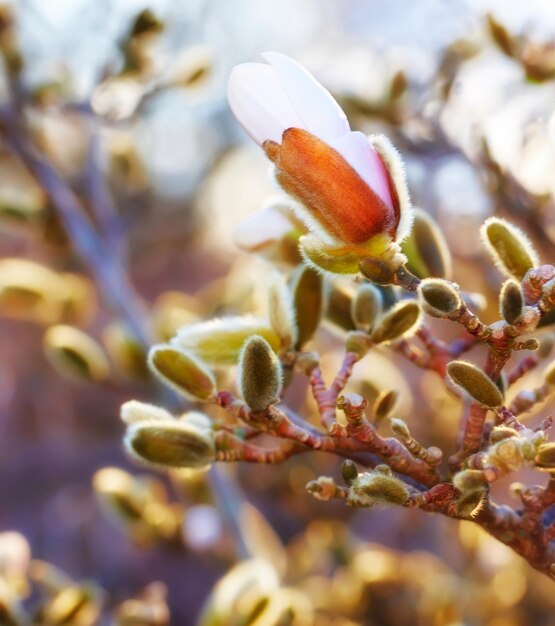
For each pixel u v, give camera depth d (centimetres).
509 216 57
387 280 35
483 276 63
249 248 42
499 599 65
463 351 41
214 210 150
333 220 35
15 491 141
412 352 41
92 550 130
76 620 50
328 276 36
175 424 37
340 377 38
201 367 37
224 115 149
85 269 72
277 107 35
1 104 66
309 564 71
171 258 164
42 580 54
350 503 34
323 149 35
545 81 57
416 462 36
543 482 77
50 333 64
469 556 66
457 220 68
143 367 62
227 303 63
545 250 55
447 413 66
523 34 57
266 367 36
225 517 60
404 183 35
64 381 146
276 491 82
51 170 67
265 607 49
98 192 70
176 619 120
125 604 55
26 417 146
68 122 71
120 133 75
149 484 64
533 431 34
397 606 66
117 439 140
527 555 36
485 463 33
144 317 68
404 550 83
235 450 38
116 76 64
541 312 34
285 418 36
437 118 62
